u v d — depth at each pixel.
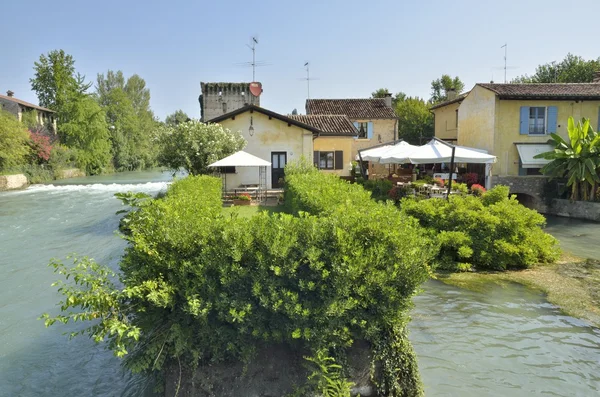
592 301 8.51
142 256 4.52
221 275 4.33
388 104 37.62
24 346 7.00
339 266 4.34
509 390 5.43
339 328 4.46
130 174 57.34
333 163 28.55
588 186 20.31
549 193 21.64
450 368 5.96
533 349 6.54
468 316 7.83
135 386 5.69
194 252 4.55
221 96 45.06
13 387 5.82
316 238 4.51
